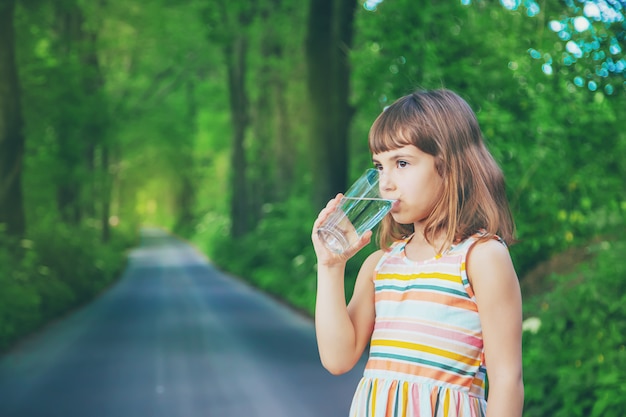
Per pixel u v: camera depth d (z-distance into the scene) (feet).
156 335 43.34
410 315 5.35
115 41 93.50
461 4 29.48
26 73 65.05
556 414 17.38
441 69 28.25
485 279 5.20
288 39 96.68
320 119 53.88
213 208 206.39
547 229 26.27
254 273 89.20
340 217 5.55
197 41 112.06
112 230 159.74
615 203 25.38
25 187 73.26
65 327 47.52
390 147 5.49
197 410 23.94
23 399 25.75
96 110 70.79
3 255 47.57
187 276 100.68
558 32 22.48
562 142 24.53
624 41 20.80
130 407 24.44
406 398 5.22
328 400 25.35
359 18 32.55
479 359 5.27
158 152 188.44
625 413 16.33
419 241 5.63
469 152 5.45
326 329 5.65
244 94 114.42
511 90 26.66
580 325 19.21
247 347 38.34
